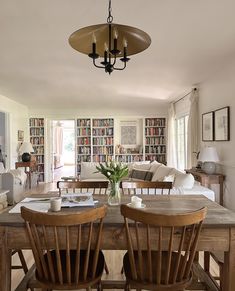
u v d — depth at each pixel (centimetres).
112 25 173
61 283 152
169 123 739
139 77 471
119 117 816
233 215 177
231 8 234
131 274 159
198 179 442
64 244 162
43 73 439
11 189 507
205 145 500
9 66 400
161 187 266
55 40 303
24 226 162
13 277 248
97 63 386
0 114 696
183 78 481
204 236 161
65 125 1304
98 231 156
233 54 356
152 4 227
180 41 308
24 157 706
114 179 204
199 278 207
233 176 397
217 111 442
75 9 235
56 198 198
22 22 258
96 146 815
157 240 162
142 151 812
